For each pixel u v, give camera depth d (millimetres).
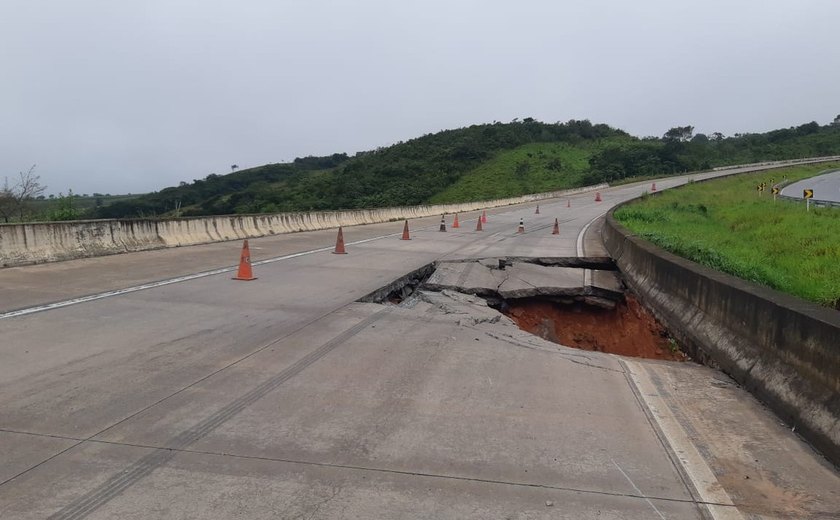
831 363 5074
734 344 7102
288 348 7168
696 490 4098
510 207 53312
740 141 122312
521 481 4121
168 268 13375
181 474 4078
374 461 4352
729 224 25109
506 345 7816
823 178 70875
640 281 12664
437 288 12000
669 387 6449
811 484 4246
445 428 4988
